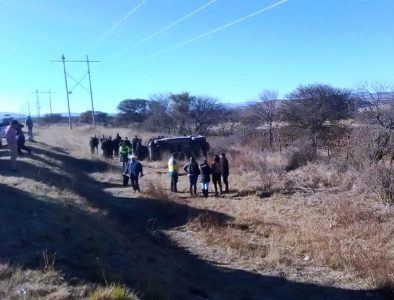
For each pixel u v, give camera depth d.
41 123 110.62
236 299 9.55
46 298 6.56
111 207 17.36
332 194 17.92
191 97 56.53
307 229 14.42
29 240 9.20
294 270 11.59
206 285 9.98
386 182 16.78
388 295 10.09
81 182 20.62
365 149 20.05
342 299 9.94
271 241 13.76
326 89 34.97
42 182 15.76
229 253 12.86
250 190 20.70
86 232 10.34
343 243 13.07
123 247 10.31
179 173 27.80
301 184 20.09
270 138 33.94
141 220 16.47
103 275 7.60
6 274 7.30
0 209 11.37
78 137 57.22
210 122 54.59
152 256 10.77
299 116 34.72
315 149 25.02
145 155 34.03
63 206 12.42
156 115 61.06
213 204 18.75
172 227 15.67
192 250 13.20
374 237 13.33
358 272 11.17
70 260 8.42
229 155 28.83
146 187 22.31
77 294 6.84
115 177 26.20
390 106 21.64
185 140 32.69
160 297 7.71
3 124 34.97
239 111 55.06
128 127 69.00
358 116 23.42
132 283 7.96
